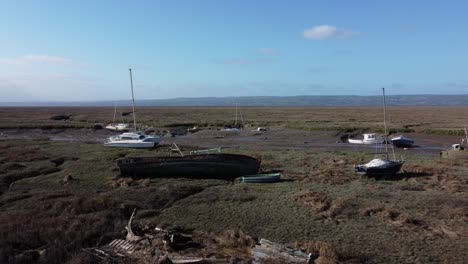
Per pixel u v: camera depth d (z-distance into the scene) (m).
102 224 21.72
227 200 26.83
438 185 30.84
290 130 75.00
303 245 19.47
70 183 31.25
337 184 31.31
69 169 36.16
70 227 21.12
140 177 33.53
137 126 85.31
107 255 18.25
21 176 33.66
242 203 26.16
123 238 20.48
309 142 61.28
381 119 95.31
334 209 24.30
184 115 120.06
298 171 36.84
